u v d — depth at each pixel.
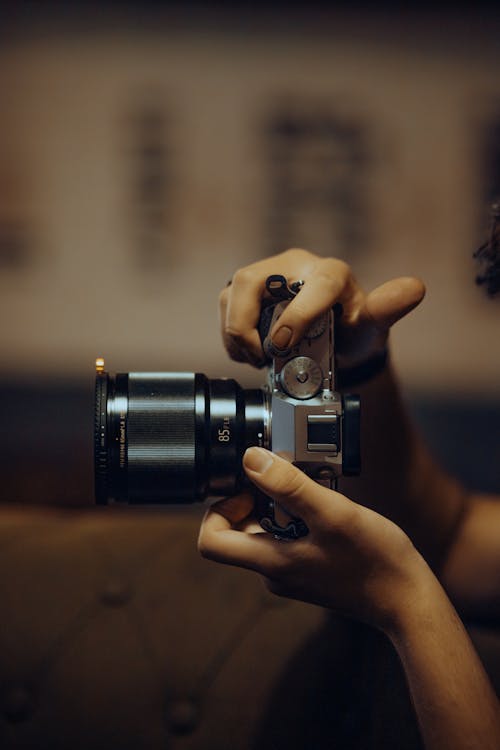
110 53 1.68
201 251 1.70
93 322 1.70
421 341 1.71
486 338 1.71
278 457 0.59
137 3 1.68
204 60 1.69
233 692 0.88
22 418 1.68
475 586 0.90
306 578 0.62
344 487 0.85
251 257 1.70
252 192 1.70
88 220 1.70
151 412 0.68
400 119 1.70
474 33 1.69
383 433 0.84
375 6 1.68
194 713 0.88
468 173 1.70
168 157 1.69
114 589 0.93
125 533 0.98
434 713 0.58
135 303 1.70
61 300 1.70
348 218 1.70
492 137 1.69
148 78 1.69
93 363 1.71
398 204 1.70
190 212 1.70
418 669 0.59
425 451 0.90
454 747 0.57
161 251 1.70
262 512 0.68
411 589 0.60
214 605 0.92
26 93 1.68
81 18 1.68
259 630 0.90
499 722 0.58
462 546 0.91
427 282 1.70
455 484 0.95
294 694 0.88
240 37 1.68
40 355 1.70
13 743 0.88
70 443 1.66
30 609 0.93
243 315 0.69
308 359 0.65
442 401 1.71
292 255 0.73
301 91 1.69
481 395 1.71
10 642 0.91
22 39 1.68
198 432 0.68
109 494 0.69
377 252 1.70
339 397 0.65
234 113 1.69
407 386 1.71
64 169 1.69
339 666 0.88
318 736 0.86
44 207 1.70
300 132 1.69
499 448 1.71
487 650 0.87
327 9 1.68
